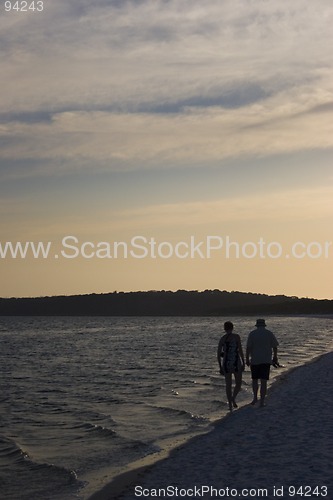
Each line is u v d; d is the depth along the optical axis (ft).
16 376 109.91
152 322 572.51
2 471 41.19
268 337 58.90
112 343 223.71
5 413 65.46
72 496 34.76
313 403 58.59
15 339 277.23
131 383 92.22
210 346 191.31
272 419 51.24
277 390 71.00
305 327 329.31
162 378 97.60
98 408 67.67
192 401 69.92
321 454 37.42
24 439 51.39
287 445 40.52
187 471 36.37
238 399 67.77
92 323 572.92
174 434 50.98
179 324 476.13
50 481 38.52
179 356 148.15
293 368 97.50
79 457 44.34
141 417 60.54
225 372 58.75
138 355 155.84
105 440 50.06
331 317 604.08
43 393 83.41
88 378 102.68
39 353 177.78
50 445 48.85
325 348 157.69
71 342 241.14
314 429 45.42
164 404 68.54
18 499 34.88
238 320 578.25
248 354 59.00
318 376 83.41
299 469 34.32
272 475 33.47
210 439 45.60
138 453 44.57
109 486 35.86
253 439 43.50
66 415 63.67
